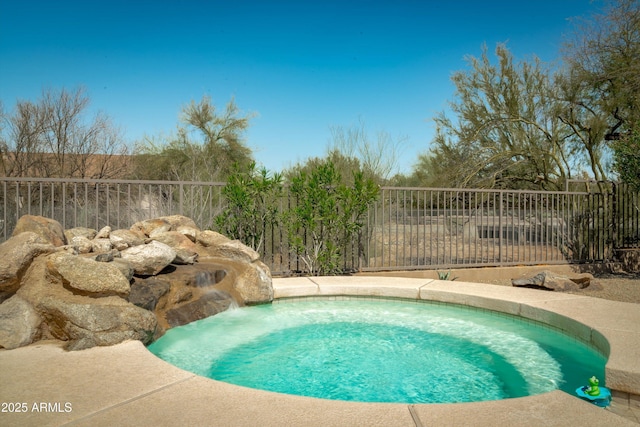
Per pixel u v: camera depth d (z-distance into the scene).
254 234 8.13
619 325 4.57
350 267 8.80
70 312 3.92
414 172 20.53
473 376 3.86
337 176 8.40
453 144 17.73
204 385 3.02
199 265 6.32
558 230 10.26
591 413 2.62
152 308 4.94
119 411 2.62
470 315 5.97
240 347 4.60
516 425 2.46
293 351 4.50
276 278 7.43
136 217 10.59
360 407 2.69
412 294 6.66
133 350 3.73
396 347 4.64
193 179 18.48
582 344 4.66
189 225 7.50
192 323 5.32
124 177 17.16
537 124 16.02
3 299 4.10
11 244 4.28
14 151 15.56
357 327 5.38
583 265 9.97
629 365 3.28
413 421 2.51
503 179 16.84
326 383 3.69
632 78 11.73
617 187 10.68
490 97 16.80
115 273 4.33
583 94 13.82
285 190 8.52
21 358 3.53
